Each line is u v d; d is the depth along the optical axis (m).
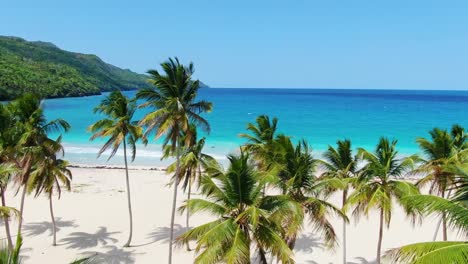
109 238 24.39
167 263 21.17
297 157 16.30
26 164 19.17
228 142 59.25
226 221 12.98
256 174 13.48
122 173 41.44
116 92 22.66
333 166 20.73
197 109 19.30
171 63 18.30
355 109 116.94
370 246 23.81
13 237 24.08
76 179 38.56
